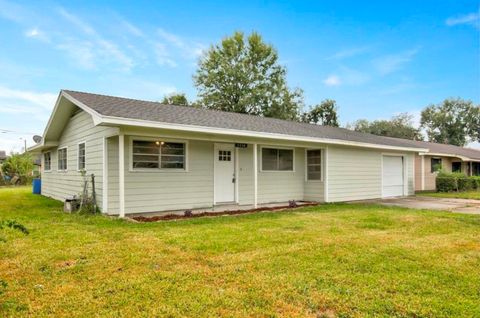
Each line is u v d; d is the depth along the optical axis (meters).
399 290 3.47
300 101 33.66
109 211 8.46
